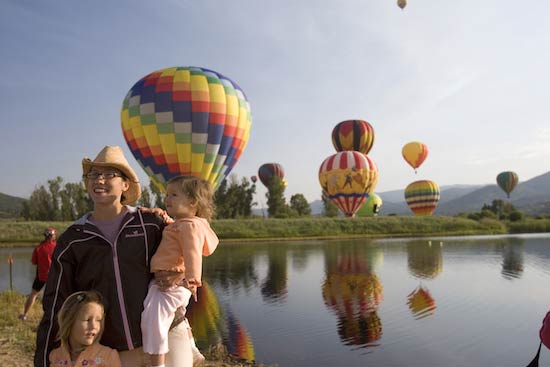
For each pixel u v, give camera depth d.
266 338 7.85
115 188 2.60
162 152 22.02
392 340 7.76
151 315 2.50
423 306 10.36
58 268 2.50
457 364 6.54
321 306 10.44
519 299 11.06
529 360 6.76
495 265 17.80
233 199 57.97
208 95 21.98
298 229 39.12
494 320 9.05
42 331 2.49
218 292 12.34
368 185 44.69
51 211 54.97
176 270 2.55
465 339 7.79
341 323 8.88
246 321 9.07
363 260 20.02
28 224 35.09
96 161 2.59
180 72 22.45
